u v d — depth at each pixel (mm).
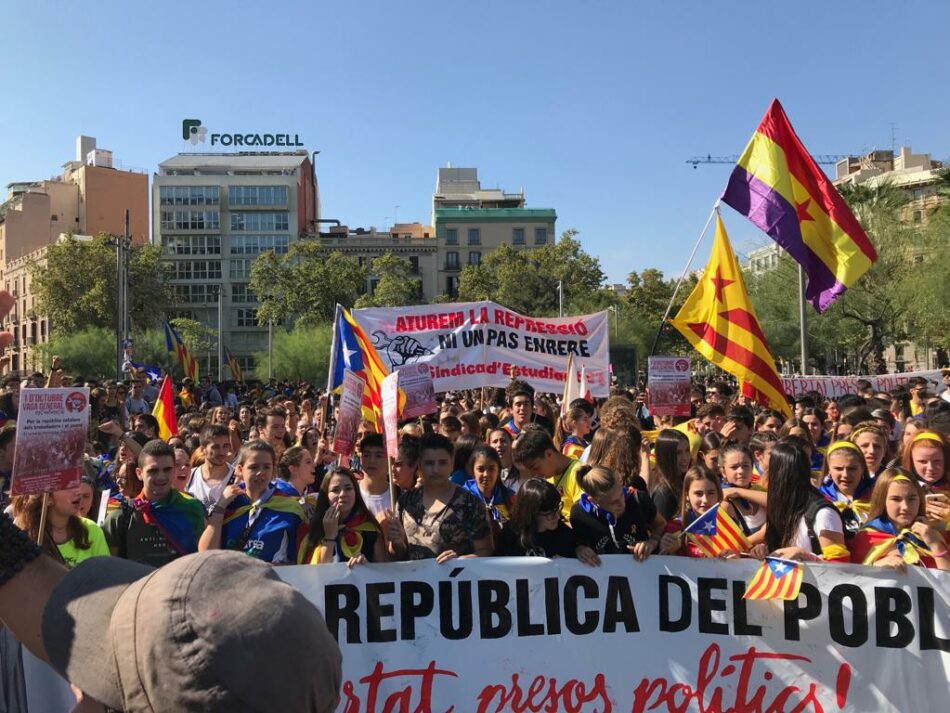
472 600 4609
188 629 1069
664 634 4645
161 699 1080
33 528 4395
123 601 1157
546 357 12492
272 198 95500
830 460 5750
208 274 94438
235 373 36531
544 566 4656
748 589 4574
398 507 5238
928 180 70000
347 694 4488
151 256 70625
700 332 9781
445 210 98812
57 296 66250
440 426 8461
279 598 1120
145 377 17391
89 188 94875
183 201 94812
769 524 4996
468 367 12312
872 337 40656
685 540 4867
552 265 67750
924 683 4520
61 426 4051
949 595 4543
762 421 10125
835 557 4719
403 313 12320
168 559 5535
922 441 5633
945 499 5270
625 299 69750
